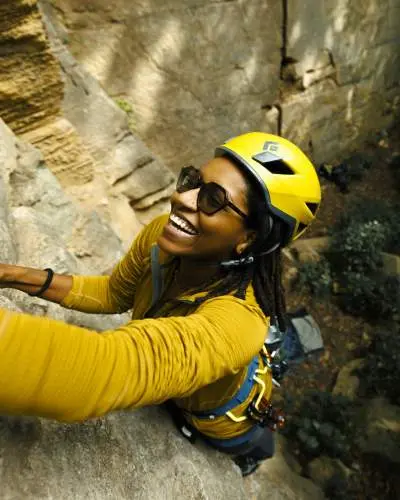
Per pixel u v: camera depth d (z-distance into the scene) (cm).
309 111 811
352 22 807
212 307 108
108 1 471
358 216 759
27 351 69
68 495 107
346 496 395
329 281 645
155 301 138
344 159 943
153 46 531
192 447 165
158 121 580
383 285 620
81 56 481
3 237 180
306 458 437
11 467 100
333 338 593
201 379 92
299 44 721
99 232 303
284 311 140
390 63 972
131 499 126
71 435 120
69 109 394
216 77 624
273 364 153
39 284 148
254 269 124
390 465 423
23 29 281
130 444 138
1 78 303
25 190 262
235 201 111
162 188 478
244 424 159
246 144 113
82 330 79
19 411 72
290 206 116
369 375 514
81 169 386
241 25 620
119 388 78
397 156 934
